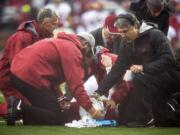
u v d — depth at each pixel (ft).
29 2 202.80
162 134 69.77
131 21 72.54
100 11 196.24
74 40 72.23
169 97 74.74
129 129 72.33
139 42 74.13
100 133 69.41
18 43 76.69
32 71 72.18
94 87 75.36
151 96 73.56
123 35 73.00
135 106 74.02
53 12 76.38
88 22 194.70
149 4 83.30
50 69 72.23
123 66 74.43
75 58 70.90
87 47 72.95
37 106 73.77
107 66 75.82
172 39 153.69
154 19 84.64
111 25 80.38
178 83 74.33
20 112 73.56
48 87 72.43
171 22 158.20
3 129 70.95
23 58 73.00
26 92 72.59
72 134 68.59
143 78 72.90
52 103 73.31
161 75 73.31
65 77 71.26
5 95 77.36
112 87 75.72
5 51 77.61
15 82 72.64
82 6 199.62
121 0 209.67
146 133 70.08
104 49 76.95
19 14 207.10
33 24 77.66
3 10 209.56
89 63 74.33
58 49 71.67
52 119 73.72
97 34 81.56
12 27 206.39
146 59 74.13
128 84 74.08
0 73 77.61
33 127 72.33
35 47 73.00
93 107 70.90
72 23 194.59
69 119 74.90
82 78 70.85
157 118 74.59
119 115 75.66
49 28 76.54
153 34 73.67
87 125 73.72
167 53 73.20
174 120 74.59
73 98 76.95
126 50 74.23
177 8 175.83
